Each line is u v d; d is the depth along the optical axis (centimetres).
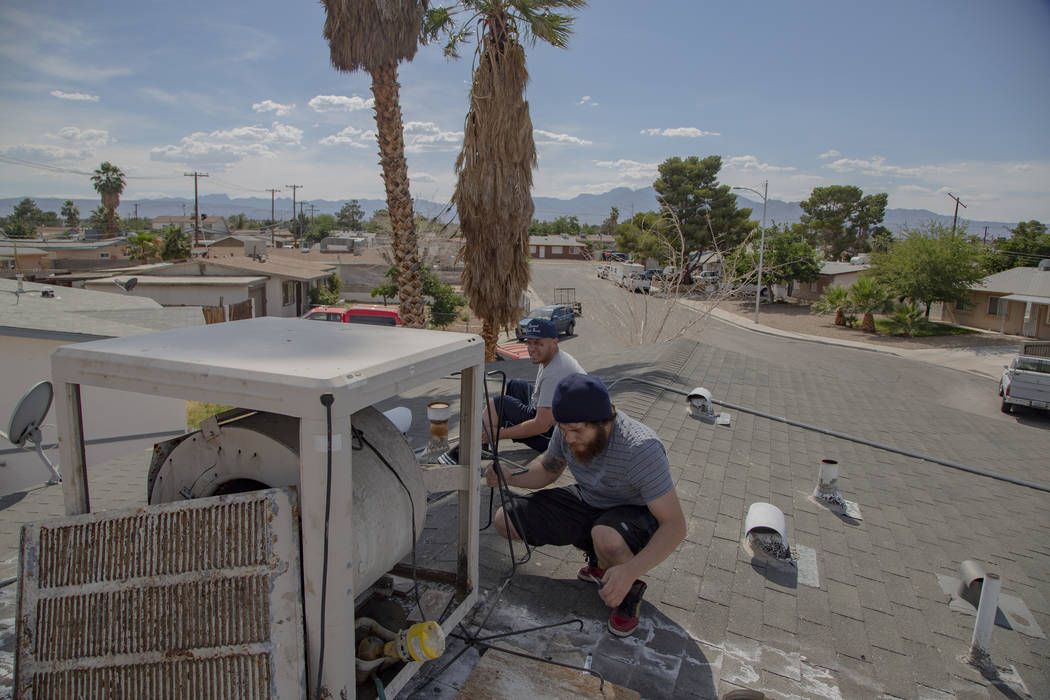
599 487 271
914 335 3172
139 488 533
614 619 262
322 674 165
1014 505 566
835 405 895
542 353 381
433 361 194
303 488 157
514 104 1071
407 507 208
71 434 184
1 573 338
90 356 177
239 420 199
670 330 2211
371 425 212
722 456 554
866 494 520
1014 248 4228
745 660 261
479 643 248
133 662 162
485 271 1188
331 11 1069
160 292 2531
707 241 4612
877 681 261
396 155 1170
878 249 4684
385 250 3725
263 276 2836
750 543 367
